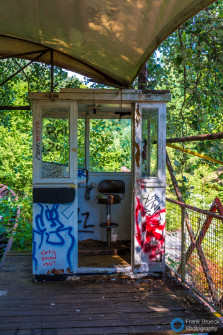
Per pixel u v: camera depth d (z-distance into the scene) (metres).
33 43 4.78
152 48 3.13
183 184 5.33
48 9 3.23
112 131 6.04
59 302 3.91
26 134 11.76
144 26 2.91
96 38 3.63
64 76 8.23
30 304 3.85
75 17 3.23
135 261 4.70
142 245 4.71
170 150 8.32
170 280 4.63
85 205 5.91
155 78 5.89
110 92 4.60
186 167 5.15
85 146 5.96
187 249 4.54
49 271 4.59
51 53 4.71
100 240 5.95
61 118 4.61
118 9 2.77
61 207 4.59
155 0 2.41
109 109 5.59
